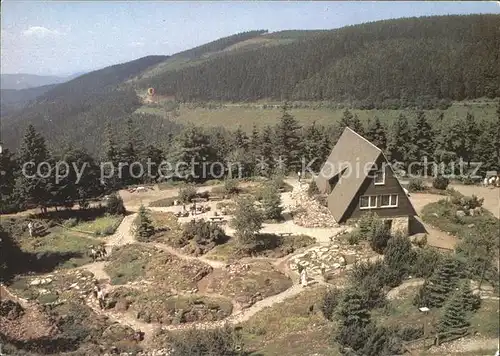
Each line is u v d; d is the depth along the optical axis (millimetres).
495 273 21625
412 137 40281
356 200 35781
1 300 27609
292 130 58344
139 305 27031
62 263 33781
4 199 43188
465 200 30531
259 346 21594
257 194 47656
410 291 23828
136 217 42969
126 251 35281
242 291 27875
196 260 32938
